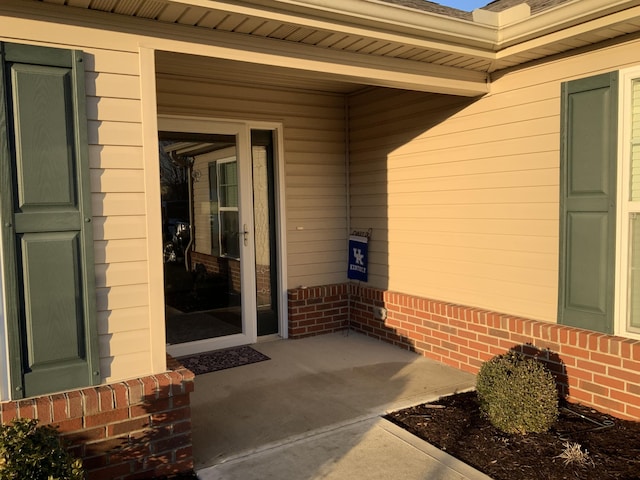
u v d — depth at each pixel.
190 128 5.73
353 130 6.78
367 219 6.66
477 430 3.91
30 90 2.93
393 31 3.96
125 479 3.19
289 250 6.49
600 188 4.09
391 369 5.34
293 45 3.94
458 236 5.41
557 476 3.25
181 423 3.36
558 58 4.37
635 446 3.57
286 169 6.39
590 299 4.21
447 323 5.44
